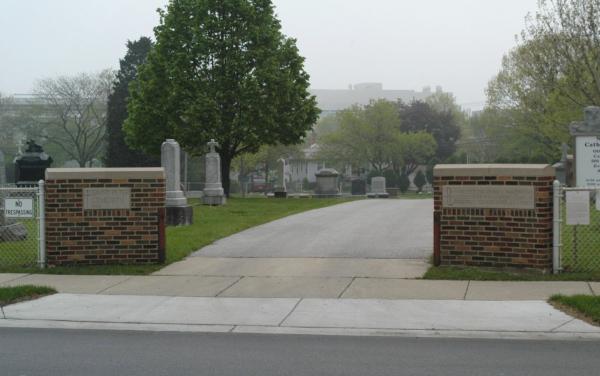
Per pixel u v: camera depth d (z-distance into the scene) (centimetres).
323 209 2655
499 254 1207
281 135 3778
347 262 1329
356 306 994
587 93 1919
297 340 827
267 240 1634
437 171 1245
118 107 5478
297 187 6200
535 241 1176
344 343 811
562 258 1243
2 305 1019
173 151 2016
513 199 1192
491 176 1209
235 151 3975
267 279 1190
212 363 721
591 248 1344
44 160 3158
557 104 3086
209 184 2977
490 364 711
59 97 6588
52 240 1312
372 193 4459
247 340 830
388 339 830
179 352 771
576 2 1892
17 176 3231
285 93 3650
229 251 1477
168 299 1053
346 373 680
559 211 1173
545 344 799
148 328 896
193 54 3603
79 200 1316
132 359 740
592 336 827
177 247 1480
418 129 7575
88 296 1077
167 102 3647
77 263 1315
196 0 3625
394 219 2122
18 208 1306
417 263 1304
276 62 3638
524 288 1080
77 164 7700
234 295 1078
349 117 6825
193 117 3531
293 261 1349
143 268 1286
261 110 3578
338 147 6956
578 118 3142
